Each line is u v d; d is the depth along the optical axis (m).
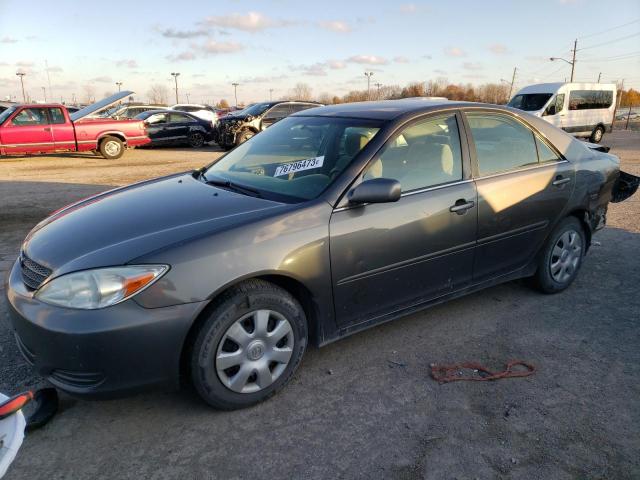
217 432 2.56
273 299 2.69
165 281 2.38
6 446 1.49
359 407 2.76
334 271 2.87
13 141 13.32
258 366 2.71
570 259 4.25
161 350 2.41
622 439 2.52
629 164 12.53
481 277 3.66
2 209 7.63
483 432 2.56
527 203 3.74
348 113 3.62
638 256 5.23
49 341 2.34
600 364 3.20
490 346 3.41
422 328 3.66
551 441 2.50
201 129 18.72
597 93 20.53
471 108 3.63
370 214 2.96
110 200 3.30
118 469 2.31
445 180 3.35
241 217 2.71
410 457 2.39
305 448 2.45
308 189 3.01
